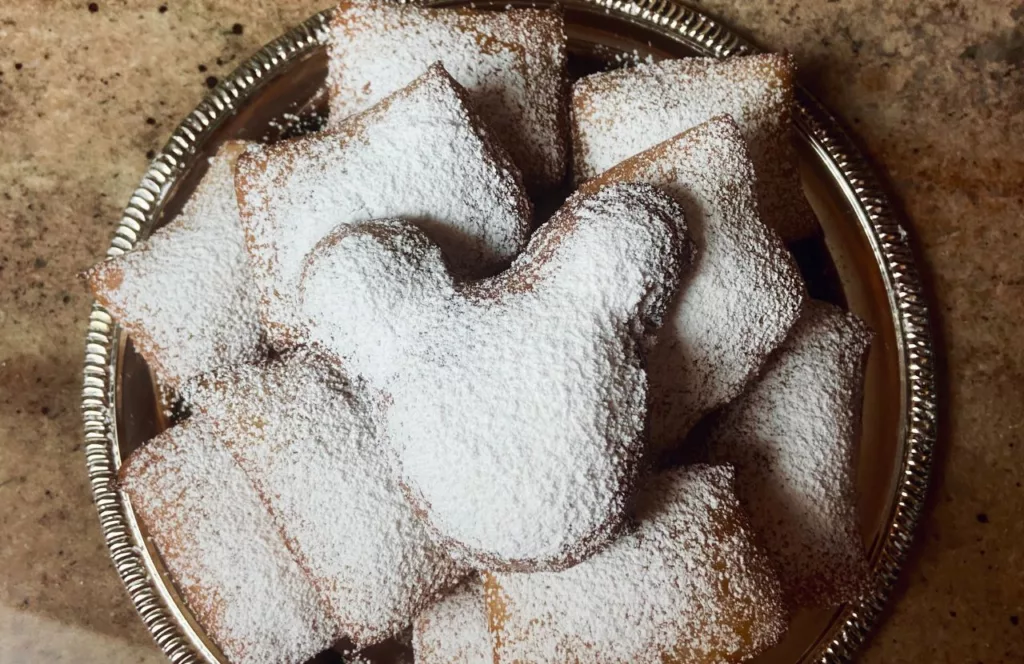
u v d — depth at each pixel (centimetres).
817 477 30
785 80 31
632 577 27
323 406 29
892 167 38
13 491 40
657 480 28
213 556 31
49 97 39
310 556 29
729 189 28
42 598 40
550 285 24
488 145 29
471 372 24
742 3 38
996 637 38
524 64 32
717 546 27
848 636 34
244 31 39
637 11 35
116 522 34
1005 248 38
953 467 38
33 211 40
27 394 40
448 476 24
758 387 31
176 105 39
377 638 30
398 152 28
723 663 27
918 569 38
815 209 35
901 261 34
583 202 26
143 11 39
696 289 27
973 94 38
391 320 25
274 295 29
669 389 28
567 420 23
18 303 40
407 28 31
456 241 27
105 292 32
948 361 38
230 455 32
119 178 39
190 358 32
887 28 38
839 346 32
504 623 28
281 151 29
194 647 34
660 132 31
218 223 32
